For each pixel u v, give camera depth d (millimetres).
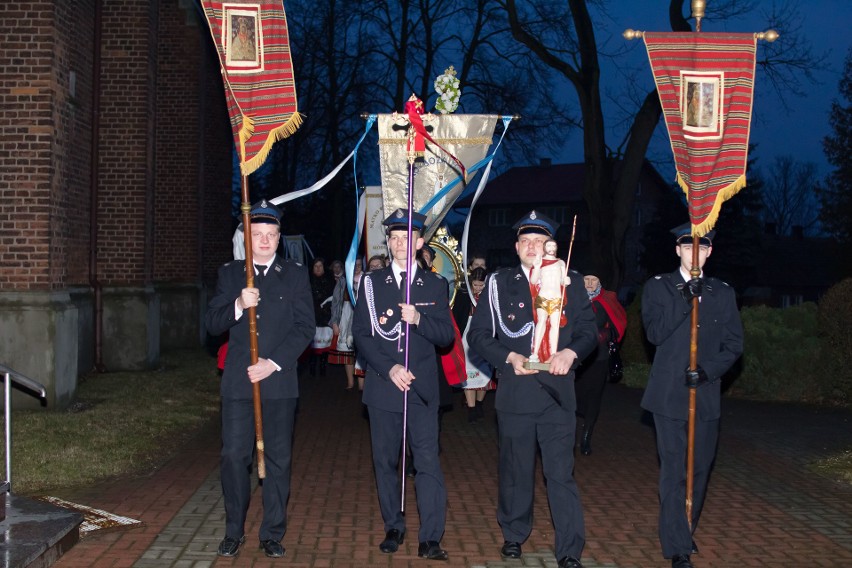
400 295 6047
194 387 13969
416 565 5785
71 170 13828
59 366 11234
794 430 11406
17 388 11016
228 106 5840
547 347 5676
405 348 5922
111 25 15445
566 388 5730
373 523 6762
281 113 5828
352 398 14164
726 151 5840
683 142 5871
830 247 42781
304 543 6219
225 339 6336
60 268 11672
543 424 5754
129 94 15523
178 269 20594
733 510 7340
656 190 58906
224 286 5906
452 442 10336
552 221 5902
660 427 5766
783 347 14438
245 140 5797
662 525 5707
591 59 25047
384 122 9188
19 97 11156
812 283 56125
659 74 5945
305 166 39188
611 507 7414
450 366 8078
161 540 6176
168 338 20516
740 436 10953
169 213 20453
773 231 62438
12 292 11078
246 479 5859
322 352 16281
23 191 11164
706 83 5910
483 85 32938
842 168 41875
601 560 5992
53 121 11258
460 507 7340
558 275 5734
